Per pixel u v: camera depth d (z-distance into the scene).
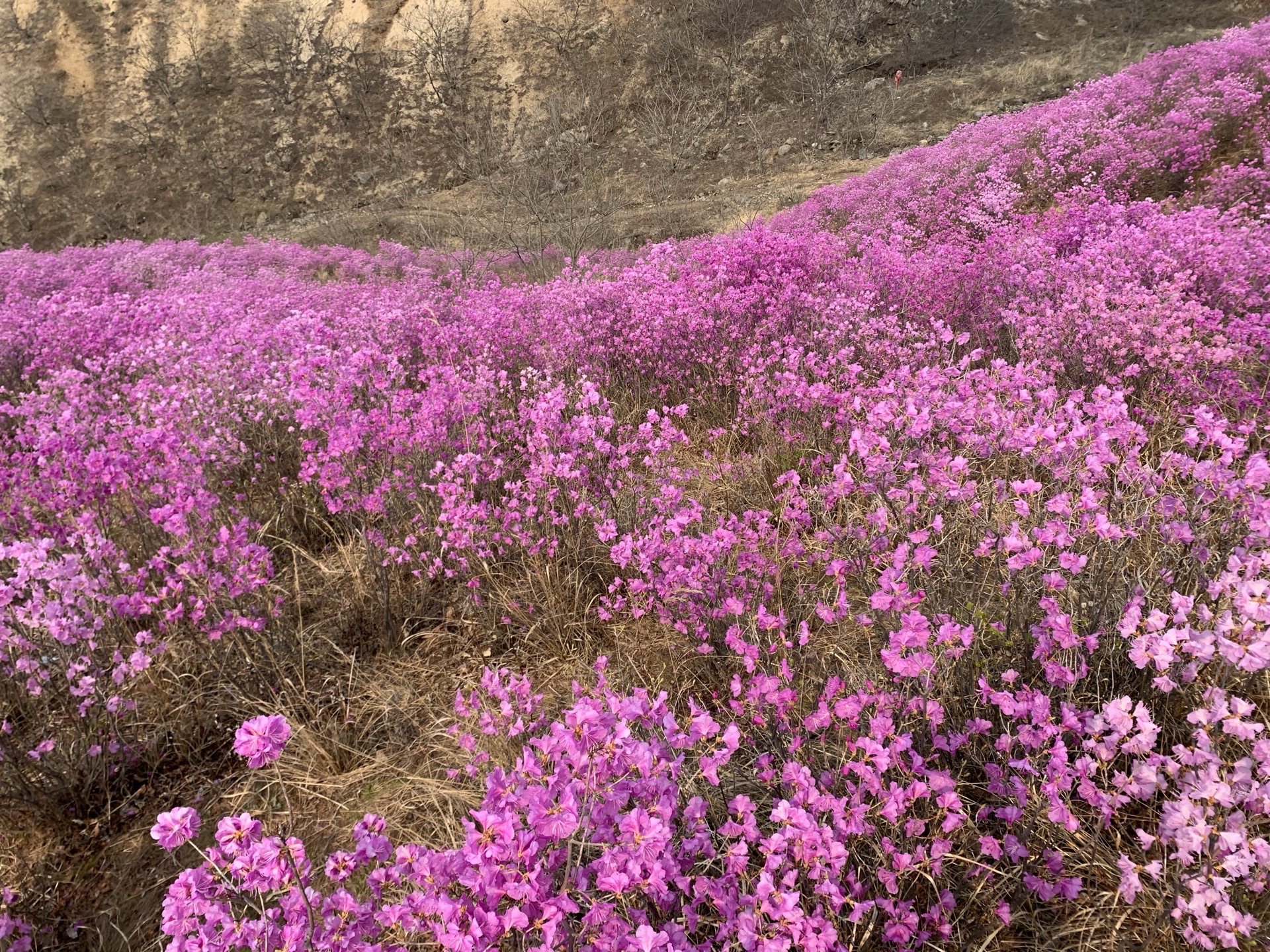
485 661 3.54
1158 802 2.13
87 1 40.22
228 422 5.21
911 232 9.12
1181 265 5.11
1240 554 2.37
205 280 11.27
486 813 1.62
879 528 2.92
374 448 4.15
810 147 25.89
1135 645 1.98
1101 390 3.02
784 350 5.32
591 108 32.22
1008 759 2.17
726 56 31.98
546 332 6.30
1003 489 3.14
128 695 3.35
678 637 3.36
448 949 1.53
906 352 4.79
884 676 2.56
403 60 36.72
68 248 17.81
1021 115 14.10
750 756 2.59
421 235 22.97
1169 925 1.84
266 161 35.47
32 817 2.93
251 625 3.25
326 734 3.19
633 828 1.68
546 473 3.78
